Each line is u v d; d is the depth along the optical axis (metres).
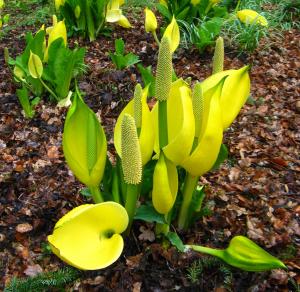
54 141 1.03
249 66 0.55
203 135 0.53
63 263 0.66
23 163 0.94
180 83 0.56
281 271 0.62
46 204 0.79
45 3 2.09
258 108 1.16
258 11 1.77
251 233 0.69
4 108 1.17
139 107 0.53
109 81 1.25
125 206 0.60
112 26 1.69
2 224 0.75
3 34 1.72
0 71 1.38
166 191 0.54
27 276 0.64
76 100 0.53
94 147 0.55
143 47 1.51
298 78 1.33
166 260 0.63
